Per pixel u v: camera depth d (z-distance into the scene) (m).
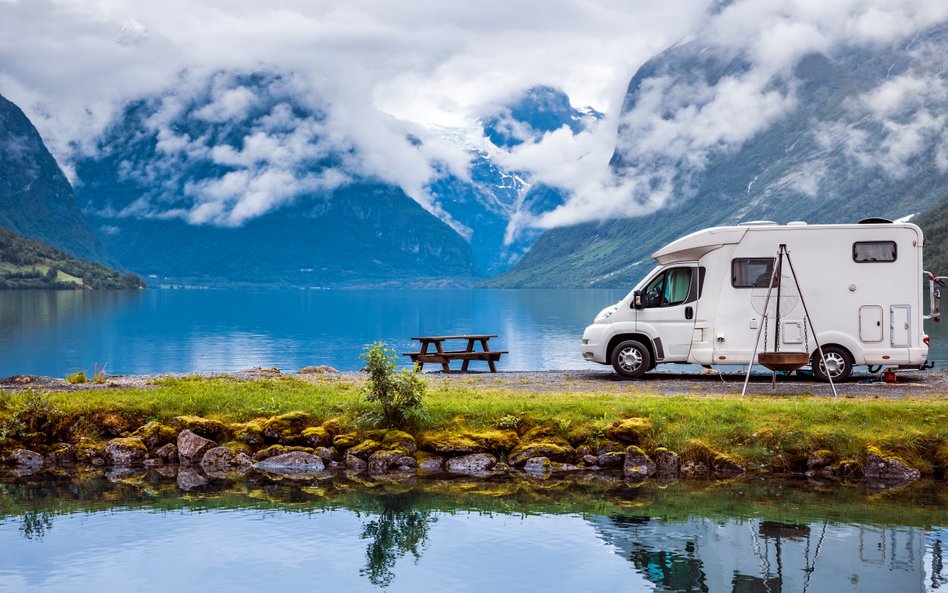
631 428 18.84
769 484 17.34
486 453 19.05
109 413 20.55
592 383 25.38
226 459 19.22
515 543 14.10
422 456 19.08
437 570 12.84
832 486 17.14
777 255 24.23
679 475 18.11
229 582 12.38
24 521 15.28
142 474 18.59
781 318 24.70
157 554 13.59
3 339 106.50
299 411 20.20
